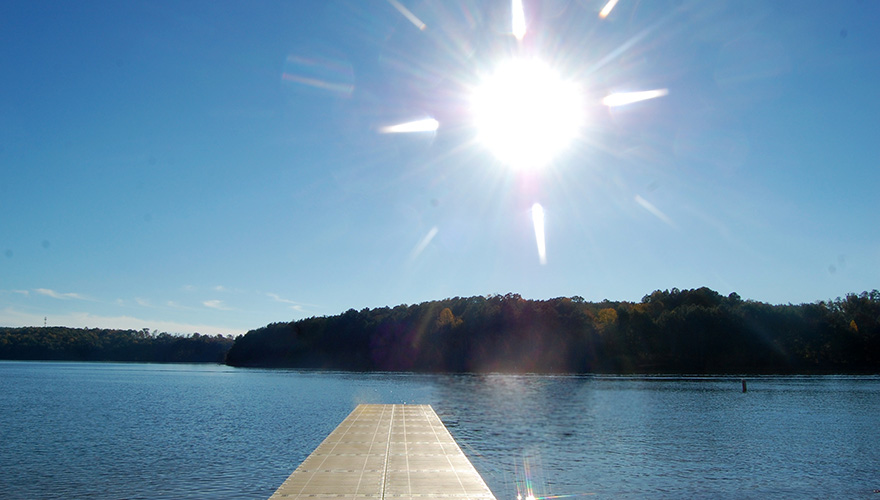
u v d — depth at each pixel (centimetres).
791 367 11988
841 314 12375
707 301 13650
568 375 12275
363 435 2838
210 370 17175
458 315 15675
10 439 4012
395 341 15662
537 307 13700
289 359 18138
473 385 9681
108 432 4384
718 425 4828
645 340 12494
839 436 4269
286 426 4766
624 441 4000
